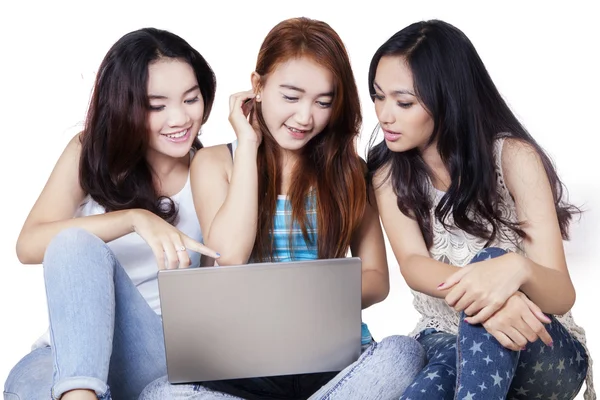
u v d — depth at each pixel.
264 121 2.75
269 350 2.40
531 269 2.38
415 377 2.45
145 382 2.60
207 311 2.34
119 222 2.62
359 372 2.39
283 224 2.80
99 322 2.30
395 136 2.66
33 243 2.69
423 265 2.63
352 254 2.88
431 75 2.59
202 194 2.78
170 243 2.53
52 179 2.85
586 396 2.72
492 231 2.75
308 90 2.60
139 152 2.81
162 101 2.75
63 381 2.21
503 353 2.34
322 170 2.77
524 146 2.69
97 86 2.78
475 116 2.67
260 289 2.34
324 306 2.39
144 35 2.78
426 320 2.87
